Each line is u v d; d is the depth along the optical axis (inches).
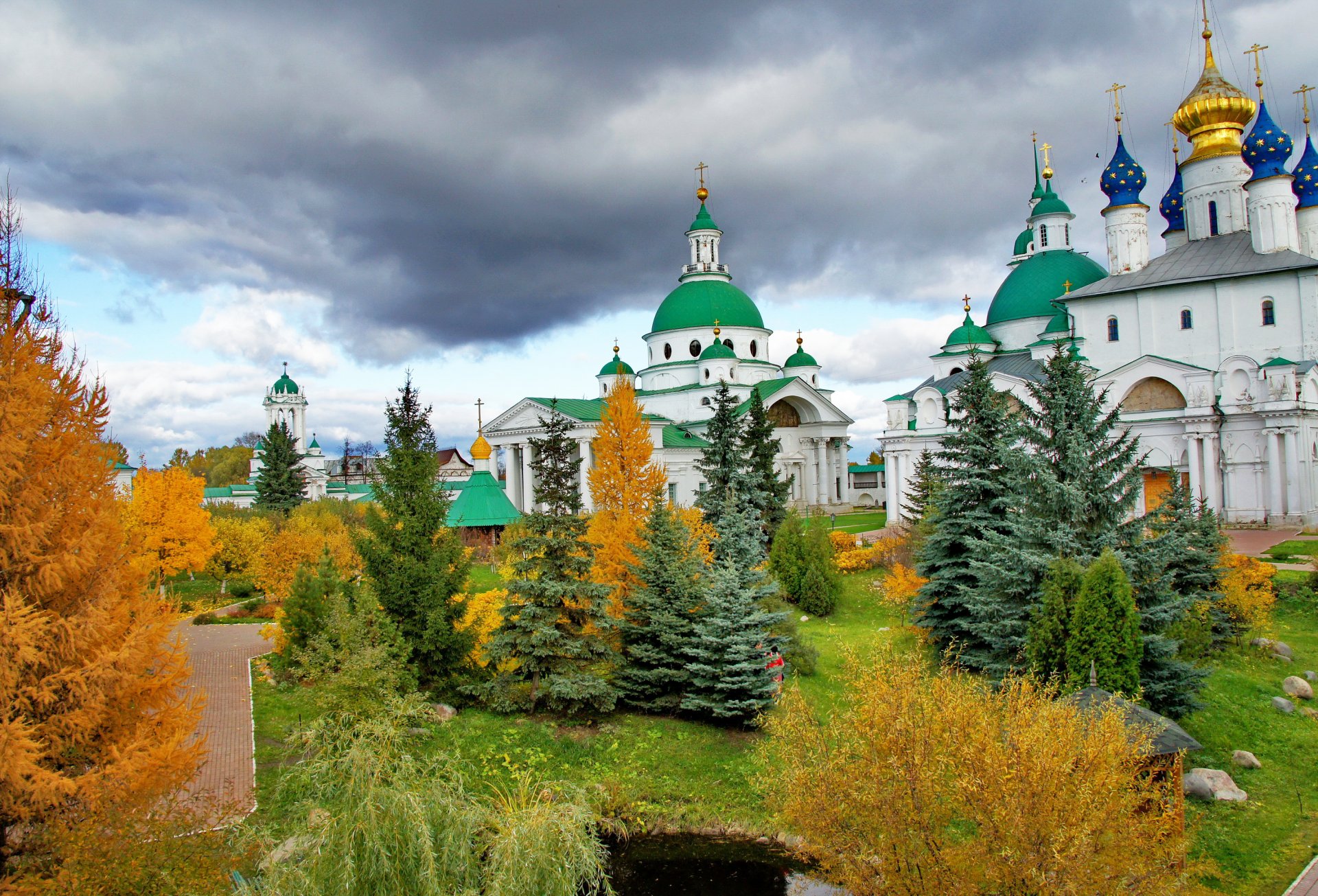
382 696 829.2
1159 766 641.0
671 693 1058.1
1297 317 2282.2
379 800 474.3
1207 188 2593.5
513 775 887.7
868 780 540.1
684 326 3430.1
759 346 3526.1
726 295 3489.2
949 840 621.3
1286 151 2337.6
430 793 511.2
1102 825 468.4
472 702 1031.0
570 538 1010.7
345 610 946.1
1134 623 905.5
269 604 1681.8
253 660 1191.6
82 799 486.9
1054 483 1043.9
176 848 485.1
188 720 550.3
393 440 1111.6
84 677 502.0
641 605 1099.3
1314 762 924.6
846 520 3024.1
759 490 2065.7
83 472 529.7
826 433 3479.3
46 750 478.6
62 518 526.3
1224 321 2380.7
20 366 511.8
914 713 542.0
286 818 610.5
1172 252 2605.8
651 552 1127.6
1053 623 944.3
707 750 971.3
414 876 465.7
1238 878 695.1
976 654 1139.3
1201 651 1165.1
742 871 773.9
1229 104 2561.5
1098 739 498.6
